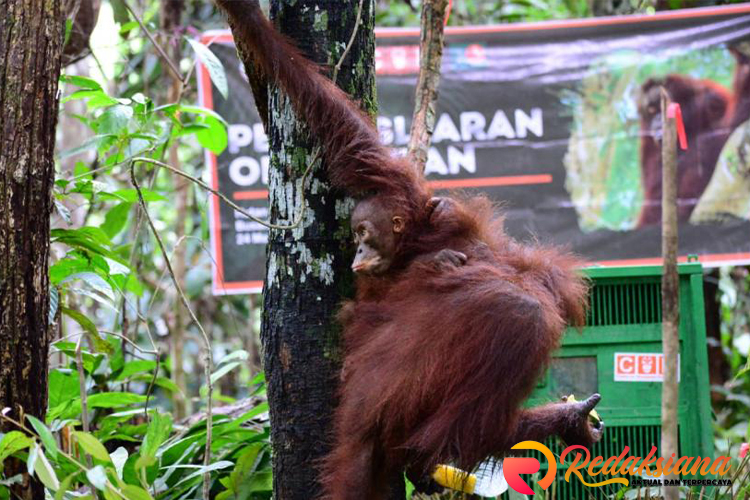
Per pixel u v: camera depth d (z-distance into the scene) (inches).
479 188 282.8
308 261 137.9
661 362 182.2
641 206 281.3
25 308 127.4
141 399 186.7
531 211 282.5
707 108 281.1
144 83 319.6
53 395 183.2
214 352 363.9
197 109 197.9
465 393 118.6
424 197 136.9
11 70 126.6
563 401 156.8
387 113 279.4
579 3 369.7
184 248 307.6
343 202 139.1
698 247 279.9
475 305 121.3
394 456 125.1
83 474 138.3
